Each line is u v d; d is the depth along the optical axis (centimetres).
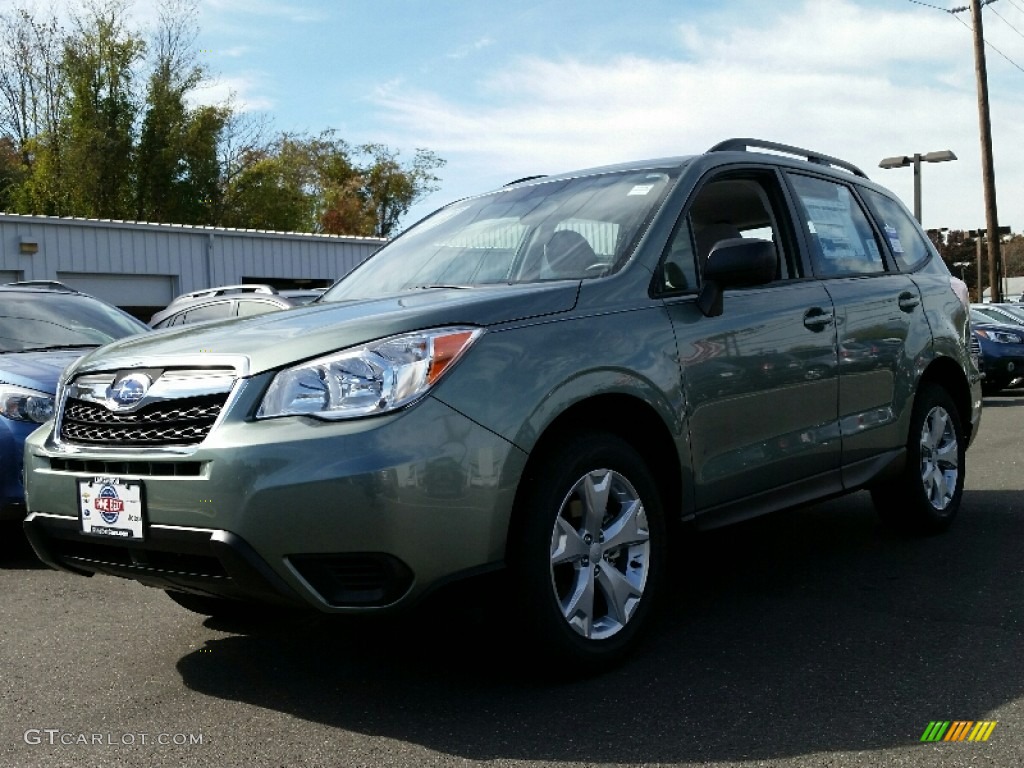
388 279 423
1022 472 725
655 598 353
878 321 469
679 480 365
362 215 6612
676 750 273
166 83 4322
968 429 551
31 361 550
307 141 6581
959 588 427
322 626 404
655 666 341
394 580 286
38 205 4291
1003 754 265
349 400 288
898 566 467
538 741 282
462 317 309
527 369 312
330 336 301
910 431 497
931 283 526
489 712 305
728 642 365
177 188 4428
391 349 294
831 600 416
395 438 285
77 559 335
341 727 298
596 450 329
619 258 371
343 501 280
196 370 308
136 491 304
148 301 2586
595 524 331
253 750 283
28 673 355
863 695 309
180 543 296
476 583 303
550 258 387
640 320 354
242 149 4722
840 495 450
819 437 429
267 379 296
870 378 463
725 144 444
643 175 416
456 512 292
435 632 390
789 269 439
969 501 617
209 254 2681
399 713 307
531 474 314
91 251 2453
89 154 4216
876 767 259
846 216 493
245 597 302
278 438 285
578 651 322
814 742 276
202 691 333
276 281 2875
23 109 4406
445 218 463
